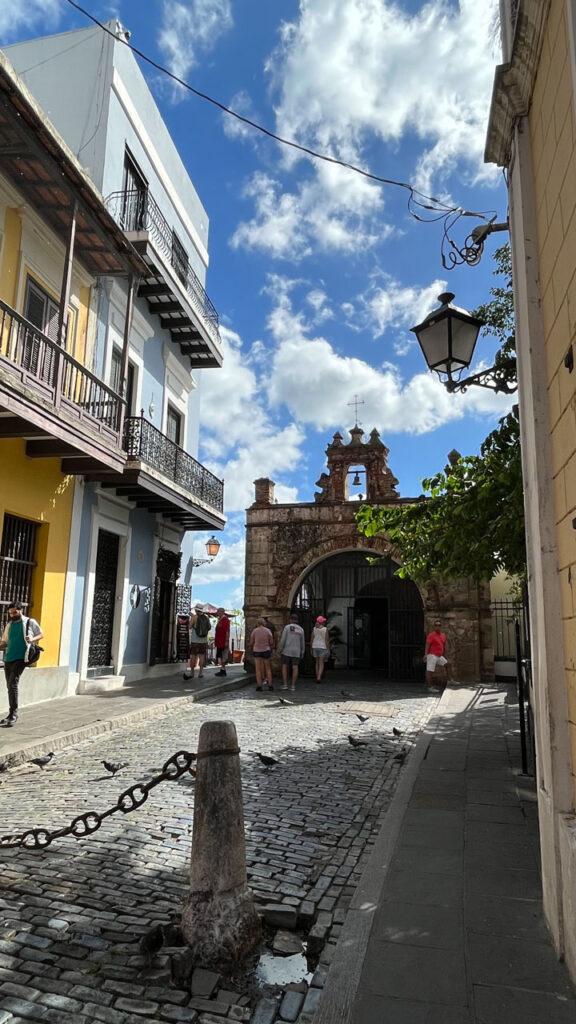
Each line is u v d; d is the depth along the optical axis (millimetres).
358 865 4371
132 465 12578
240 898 3213
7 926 3357
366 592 20234
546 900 3312
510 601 19391
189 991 2838
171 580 17328
